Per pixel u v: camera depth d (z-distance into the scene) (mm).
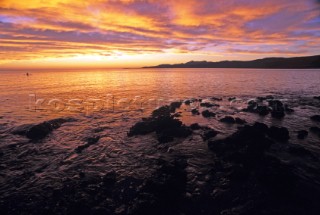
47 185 10391
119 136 17484
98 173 11547
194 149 14719
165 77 104250
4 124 20594
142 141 16328
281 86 56375
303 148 14031
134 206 8617
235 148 14133
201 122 21625
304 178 10867
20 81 77812
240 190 9906
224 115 24562
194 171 11664
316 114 25234
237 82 69688
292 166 12062
